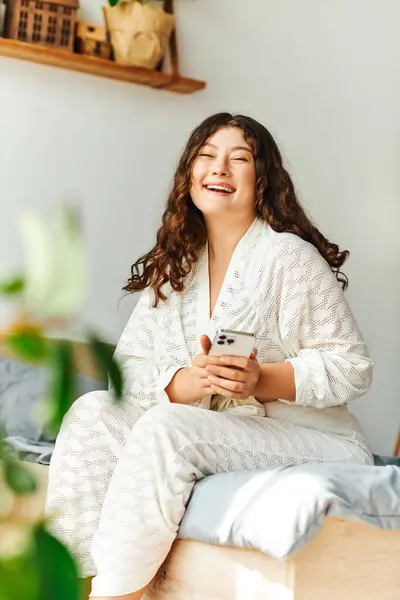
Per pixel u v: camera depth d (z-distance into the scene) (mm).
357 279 3676
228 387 1885
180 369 1999
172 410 1849
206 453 1832
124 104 3227
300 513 1589
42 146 3094
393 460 2410
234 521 1673
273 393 1944
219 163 2143
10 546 411
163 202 3301
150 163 3275
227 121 2223
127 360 2123
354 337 2059
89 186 3170
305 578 1618
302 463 1910
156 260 2189
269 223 2174
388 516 1682
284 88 3527
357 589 1692
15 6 2979
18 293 416
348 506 1628
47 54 2982
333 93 3623
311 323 2049
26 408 2607
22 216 424
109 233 3207
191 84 3238
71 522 1882
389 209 3742
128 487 1771
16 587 393
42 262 415
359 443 2037
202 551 1767
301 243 2090
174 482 1774
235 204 2143
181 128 3336
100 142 3186
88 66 3068
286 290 2047
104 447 1931
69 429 1938
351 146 3664
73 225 421
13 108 3043
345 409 2092
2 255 3027
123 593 1727
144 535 1742
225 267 2156
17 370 2652
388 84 3742
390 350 3746
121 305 3232
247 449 1868
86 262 432
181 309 2139
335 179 3631
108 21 3105
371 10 3697
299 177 3551
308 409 2027
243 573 1682
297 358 1997
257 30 3471
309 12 3568
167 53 3281
